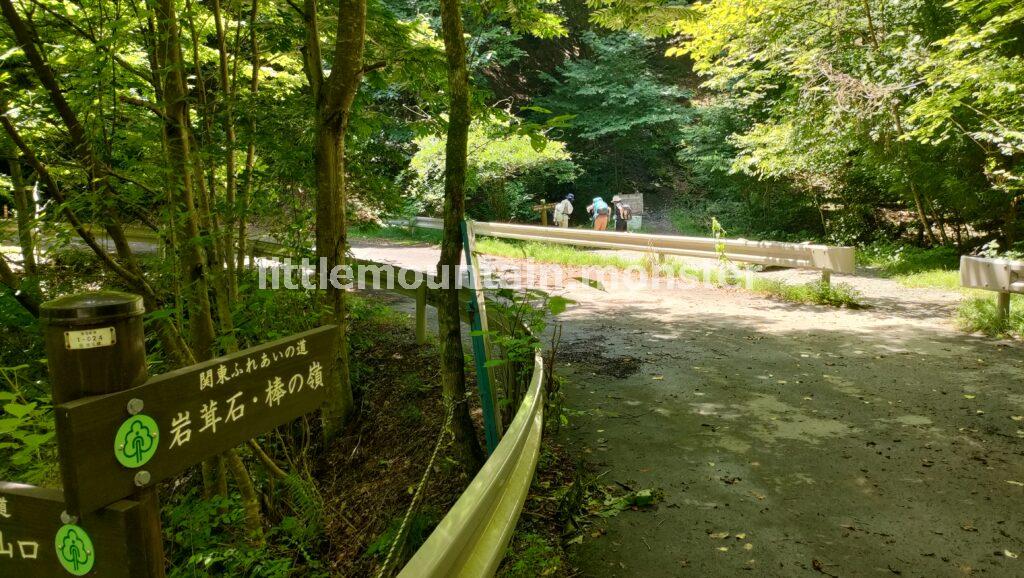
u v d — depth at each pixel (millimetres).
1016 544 3287
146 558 1397
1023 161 11562
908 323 8055
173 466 1489
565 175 24688
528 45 30906
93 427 1290
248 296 4664
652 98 27453
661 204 30047
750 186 20594
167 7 3666
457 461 4418
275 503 4609
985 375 5898
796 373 6195
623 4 5641
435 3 19891
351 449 5453
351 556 3998
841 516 3617
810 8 14141
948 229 15281
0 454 2943
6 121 2730
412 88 6250
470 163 19000
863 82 12891
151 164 3688
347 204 6453
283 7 5867
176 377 1495
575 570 3172
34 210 3246
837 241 16703
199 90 4473
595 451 4566
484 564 1884
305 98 5215
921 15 13102
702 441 4688
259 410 1779
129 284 3355
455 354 4078
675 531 3502
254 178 5027
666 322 8562
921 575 3070
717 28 14797
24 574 1439
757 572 3129
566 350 7305
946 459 4258
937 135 12430
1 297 3605
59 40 3785
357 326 8258
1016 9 8805
